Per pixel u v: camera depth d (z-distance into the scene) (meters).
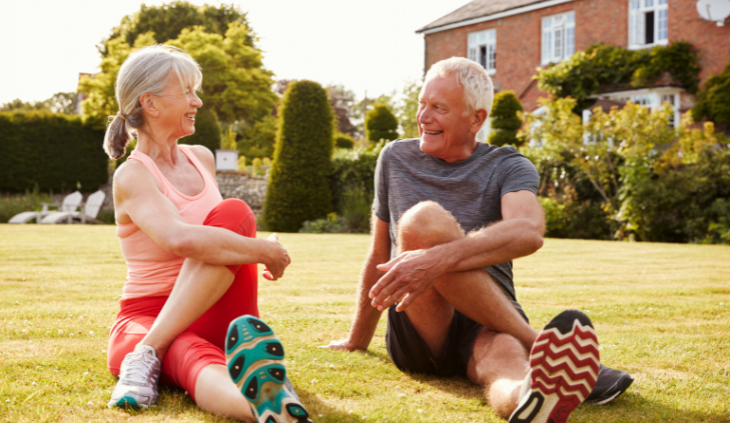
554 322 1.26
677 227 11.02
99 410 1.53
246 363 1.26
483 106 1.95
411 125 25.44
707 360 2.20
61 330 2.53
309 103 15.12
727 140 12.70
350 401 1.68
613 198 11.91
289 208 14.95
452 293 1.69
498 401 1.51
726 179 10.66
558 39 20.56
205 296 1.67
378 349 2.36
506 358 1.60
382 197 2.16
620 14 19.05
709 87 17.20
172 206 1.77
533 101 21.03
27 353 2.13
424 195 2.00
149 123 1.91
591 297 3.87
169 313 1.66
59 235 9.32
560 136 13.09
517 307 1.93
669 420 1.55
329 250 7.71
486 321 1.71
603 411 1.61
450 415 1.56
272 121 35.09
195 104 1.95
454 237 1.68
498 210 1.96
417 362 1.92
